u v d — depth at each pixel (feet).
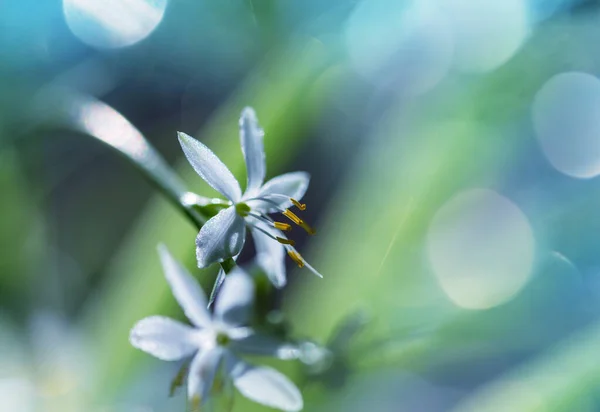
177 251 0.62
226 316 0.49
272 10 0.76
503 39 0.80
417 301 0.69
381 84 0.79
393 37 0.80
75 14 0.73
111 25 0.74
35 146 0.66
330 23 0.77
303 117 0.70
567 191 0.80
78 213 0.79
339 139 0.79
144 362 0.67
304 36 0.74
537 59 0.79
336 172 0.79
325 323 0.65
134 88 0.81
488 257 0.75
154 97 0.82
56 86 0.73
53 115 0.61
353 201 0.72
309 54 0.71
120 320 0.64
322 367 0.56
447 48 0.80
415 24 0.80
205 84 0.81
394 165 0.74
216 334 0.49
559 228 0.78
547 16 0.79
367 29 0.78
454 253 0.74
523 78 0.79
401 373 0.70
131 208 0.80
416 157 0.74
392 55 0.79
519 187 0.80
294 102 0.68
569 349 0.65
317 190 0.79
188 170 0.66
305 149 0.79
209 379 0.48
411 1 0.80
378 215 0.71
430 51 0.80
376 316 0.63
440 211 0.74
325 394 0.60
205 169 0.45
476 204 0.76
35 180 0.70
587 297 0.73
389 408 0.68
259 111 0.67
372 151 0.75
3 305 0.68
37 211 0.70
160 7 0.73
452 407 0.70
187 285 0.49
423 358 0.65
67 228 0.78
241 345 0.49
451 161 0.75
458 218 0.75
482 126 0.77
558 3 0.79
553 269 0.75
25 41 0.73
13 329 0.68
